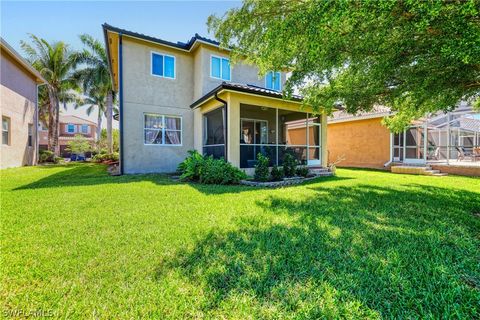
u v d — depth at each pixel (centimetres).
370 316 178
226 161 870
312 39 334
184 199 538
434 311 183
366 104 559
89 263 251
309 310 183
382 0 259
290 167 906
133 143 1078
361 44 360
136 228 353
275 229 348
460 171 1106
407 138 1375
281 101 978
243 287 212
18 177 916
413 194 604
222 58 1189
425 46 347
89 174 1032
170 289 209
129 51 1066
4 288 210
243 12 468
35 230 344
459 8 257
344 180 873
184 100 1197
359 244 297
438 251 278
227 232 337
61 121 3438
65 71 2142
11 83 1300
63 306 189
